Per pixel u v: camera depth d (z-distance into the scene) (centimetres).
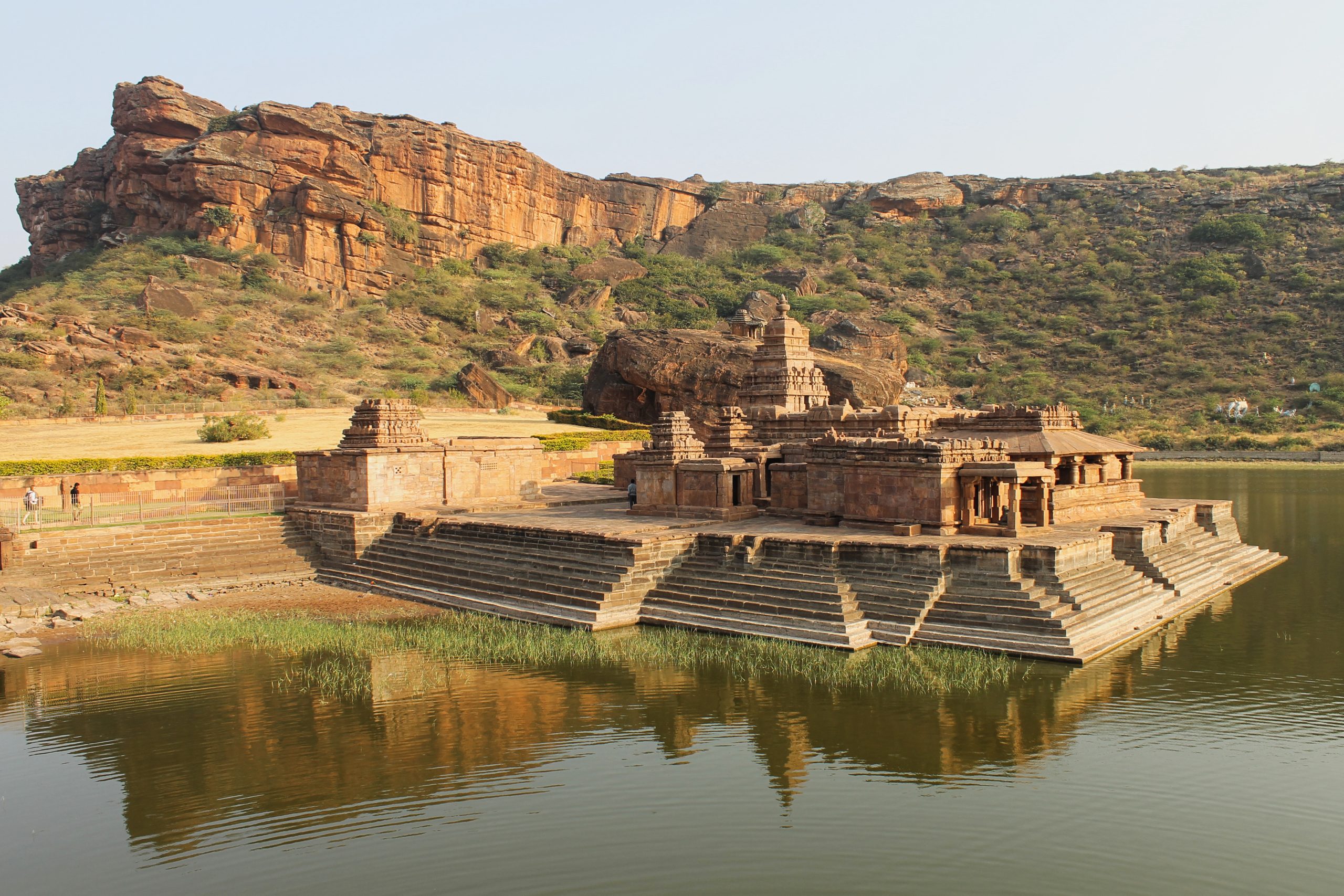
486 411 7262
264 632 2536
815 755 1691
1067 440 3216
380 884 1278
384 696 2028
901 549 2423
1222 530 3594
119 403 6875
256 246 10888
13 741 1795
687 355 6116
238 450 4712
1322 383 9975
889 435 3206
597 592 2614
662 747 1738
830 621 2334
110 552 3172
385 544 3384
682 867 1316
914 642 2272
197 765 1677
